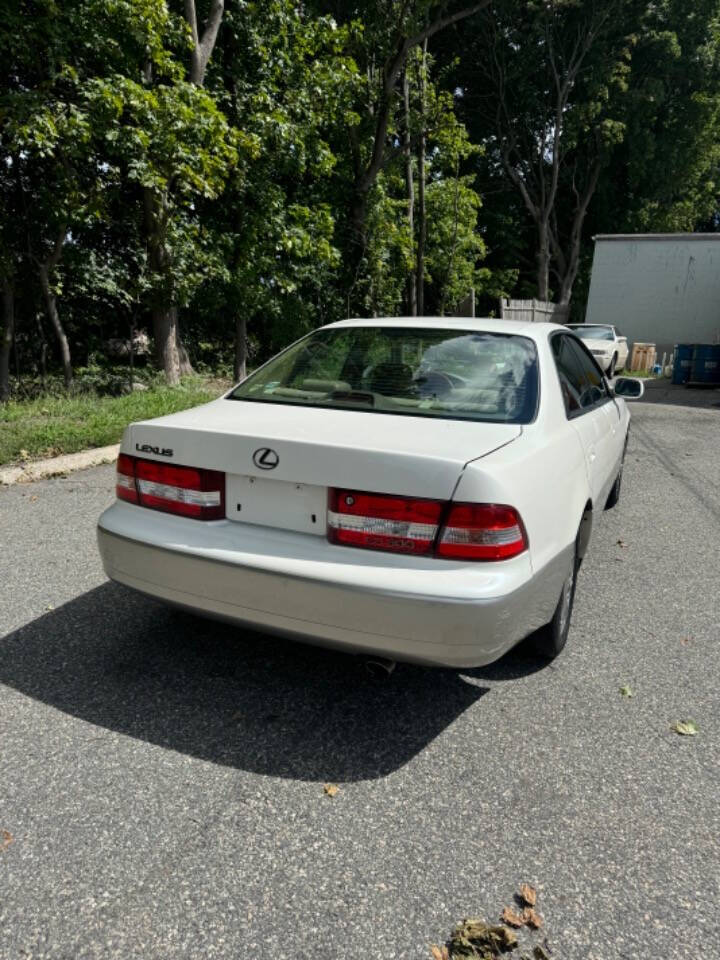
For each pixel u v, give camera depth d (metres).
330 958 1.69
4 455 6.20
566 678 3.04
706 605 3.87
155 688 2.84
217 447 2.53
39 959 1.66
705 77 29.48
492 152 32.62
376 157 16.22
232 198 12.12
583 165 32.91
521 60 28.72
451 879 1.93
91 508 5.18
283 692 2.85
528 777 2.37
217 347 15.36
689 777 2.39
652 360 21.94
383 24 15.63
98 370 10.96
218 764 2.39
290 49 12.86
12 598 3.63
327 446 2.34
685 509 5.88
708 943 1.75
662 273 23.58
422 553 2.25
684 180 32.12
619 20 28.03
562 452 2.88
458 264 21.50
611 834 2.12
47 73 8.46
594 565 4.48
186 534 2.57
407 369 3.10
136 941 1.71
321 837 2.07
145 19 8.70
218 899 1.84
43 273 9.40
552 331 3.61
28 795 2.20
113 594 3.71
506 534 2.27
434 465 2.24
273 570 2.36
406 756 2.46
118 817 2.12
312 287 15.51
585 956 1.71
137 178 8.98
